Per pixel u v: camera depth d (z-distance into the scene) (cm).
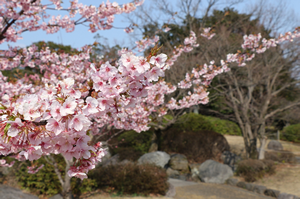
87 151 152
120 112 211
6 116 139
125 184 746
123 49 523
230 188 882
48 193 712
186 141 1255
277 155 1123
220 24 1322
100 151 192
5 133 131
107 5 471
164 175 798
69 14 498
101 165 960
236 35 1292
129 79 164
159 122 1082
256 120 1095
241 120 1170
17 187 736
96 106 154
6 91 456
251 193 823
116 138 1262
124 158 1106
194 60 1085
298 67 1042
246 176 936
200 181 1000
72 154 149
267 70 1062
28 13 464
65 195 639
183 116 1302
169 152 1262
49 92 167
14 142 142
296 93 1180
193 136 1248
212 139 1241
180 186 870
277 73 1088
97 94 167
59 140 143
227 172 984
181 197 753
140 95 176
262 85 1231
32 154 146
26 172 735
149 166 826
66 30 533
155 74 170
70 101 139
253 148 1099
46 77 588
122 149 1156
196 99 601
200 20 1636
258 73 1114
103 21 513
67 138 140
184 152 1232
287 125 1560
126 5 480
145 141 1256
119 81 163
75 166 164
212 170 1005
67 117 139
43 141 144
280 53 1066
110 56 1204
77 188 732
